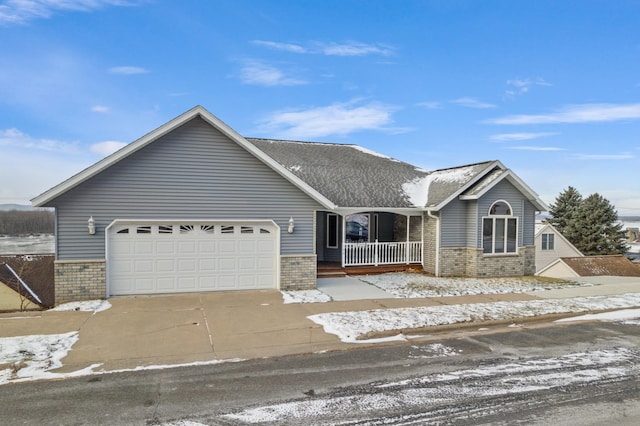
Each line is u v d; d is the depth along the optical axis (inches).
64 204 415.8
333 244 705.0
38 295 661.3
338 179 681.0
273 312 393.7
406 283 573.3
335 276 621.3
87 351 284.2
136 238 442.9
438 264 643.5
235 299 441.7
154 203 443.2
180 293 458.9
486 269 646.5
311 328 347.3
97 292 427.2
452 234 650.8
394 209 636.7
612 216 1913.1
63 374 247.0
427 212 653.3
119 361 269.0
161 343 303.9
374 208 623.8
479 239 641.6
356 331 341.1
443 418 199.0
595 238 1907.0
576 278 660.7
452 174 719.7
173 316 371.2
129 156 433.7
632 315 424.2
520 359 288.0
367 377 251.0
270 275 492.7
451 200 634.8
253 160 476.4
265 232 489.4
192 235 461.4
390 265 675.4
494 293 518.9
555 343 327.9
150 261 448.1
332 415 201.0
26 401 211.9
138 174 437.1
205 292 467.8
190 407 207.6
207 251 467.5
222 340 313.9
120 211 432.5
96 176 424.5
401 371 261.9
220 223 469.1
